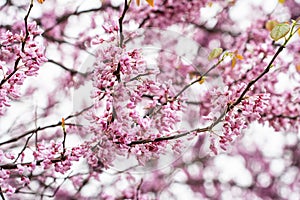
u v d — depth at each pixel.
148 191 6.24
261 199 7.87
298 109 4.54
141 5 5.04
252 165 7.68
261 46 4.75
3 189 2.96
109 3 5.12
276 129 4.57
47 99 5.40
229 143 2.65
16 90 2.82
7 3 4.91
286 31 2.46
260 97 2.64
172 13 5.08
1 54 3.16
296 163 7.88
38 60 2.74
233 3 5.33
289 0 5.53
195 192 7.20
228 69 4.64
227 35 5.41
